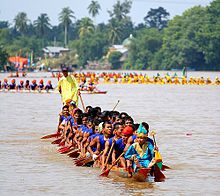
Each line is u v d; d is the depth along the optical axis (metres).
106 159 34.56
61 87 49.94
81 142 38.19
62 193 29.25
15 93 117.56
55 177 32.88
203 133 51.50
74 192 29.47
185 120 62.88
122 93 117.88
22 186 30.62
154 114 69.56
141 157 32.75
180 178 32.72
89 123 37.75
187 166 36.06
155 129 54.12
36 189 30.02
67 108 45.56
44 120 62.25
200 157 39.12
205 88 147.12
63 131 44.12
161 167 32.78
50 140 46.84
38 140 46.78
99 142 35.97
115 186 30.77
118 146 34.56
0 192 29.33
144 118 64.44
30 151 41.34
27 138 47.84
